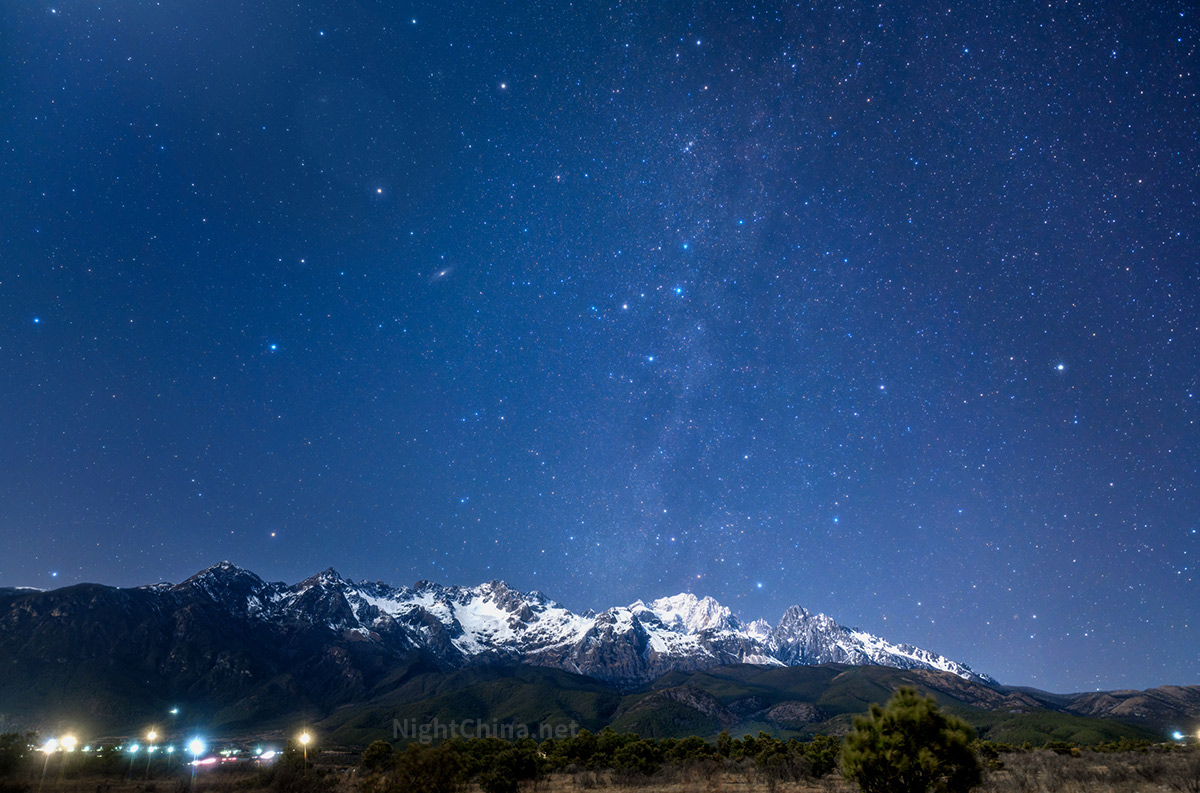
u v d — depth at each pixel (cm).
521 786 5066
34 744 5697
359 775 4778
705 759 6181
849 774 2017
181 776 6056
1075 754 6362
